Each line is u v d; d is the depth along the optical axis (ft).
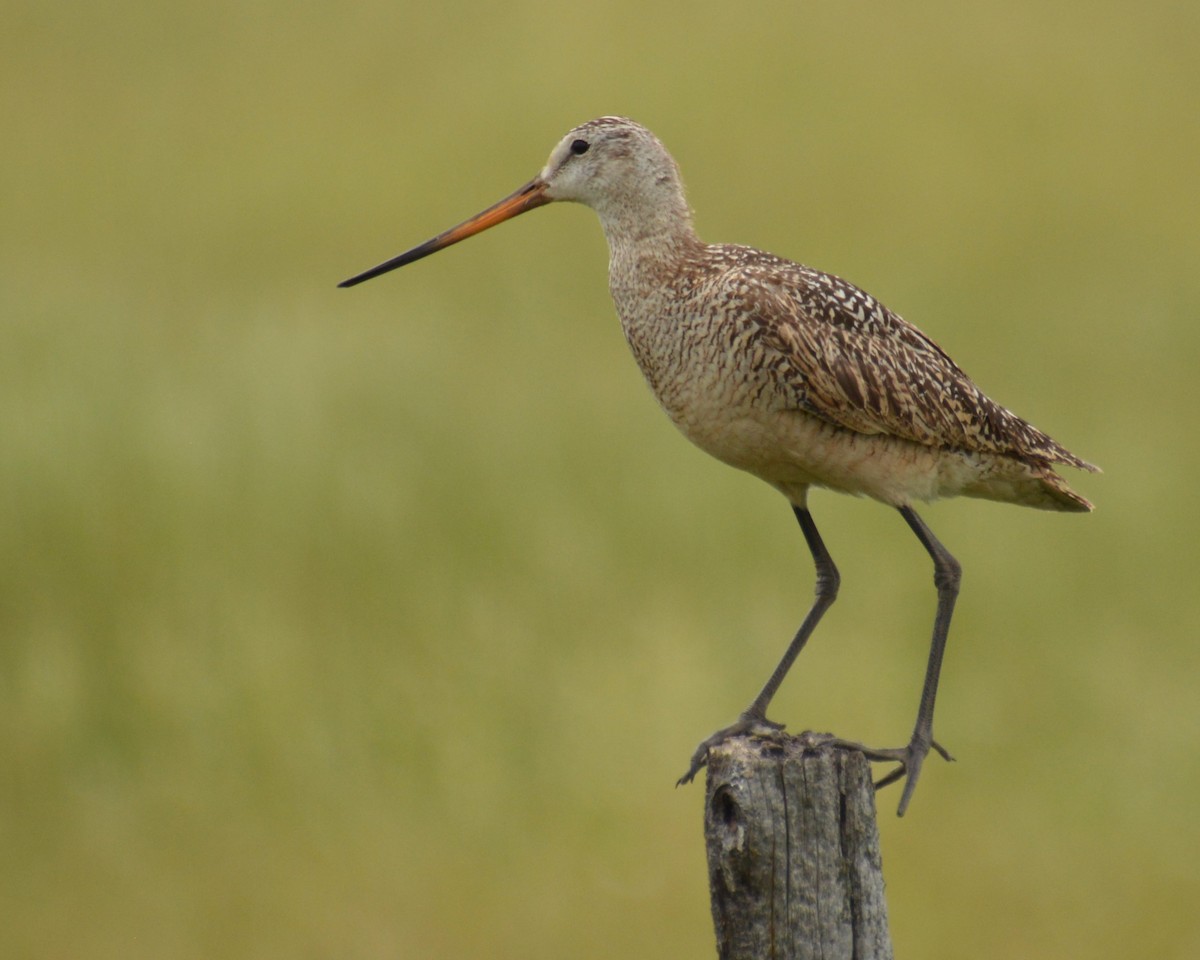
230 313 56.70
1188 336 58.18
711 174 70.08
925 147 73.00
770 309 26.66
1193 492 47.50
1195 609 42.80
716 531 44.29
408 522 43.57
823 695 38.60
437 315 58.18
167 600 40.52
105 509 42.37
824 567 28.66
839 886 21.09
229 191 70.69
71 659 38.91
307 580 41.81
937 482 28.84
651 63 80.38
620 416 51.16
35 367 49.14
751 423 27.40
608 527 44.11
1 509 42.06
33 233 65.87
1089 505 29.60
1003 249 64.85
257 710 38.06
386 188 69.62
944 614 27.55
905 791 25.91
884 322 27.91
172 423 45.96
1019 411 52.90
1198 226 67.51
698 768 26.89
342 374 50.83
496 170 71.05
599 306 61.00
